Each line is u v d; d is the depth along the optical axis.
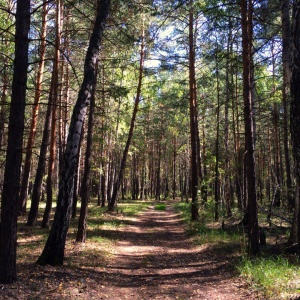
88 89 7.96
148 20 16.44
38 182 14.85
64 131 18.36
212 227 14.65
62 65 16.56
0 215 6.11
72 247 10.00
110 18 10.84
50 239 7.55
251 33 9.99
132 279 7.46
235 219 16.34
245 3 8.65
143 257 10.00
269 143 28.00
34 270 6.79
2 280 5.63
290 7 9.33
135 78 22.36
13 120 5.76
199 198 17.55
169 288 6.69
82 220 10.96
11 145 5.72
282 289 5.60
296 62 4.68
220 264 8.58
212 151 23.97
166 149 48.47
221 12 9.40
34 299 5.14
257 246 8.47
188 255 10.41
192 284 6.97
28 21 5.98
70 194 7.71
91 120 11.33
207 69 20.12
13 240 5.76
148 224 18.92
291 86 4.79
